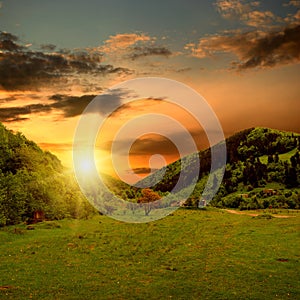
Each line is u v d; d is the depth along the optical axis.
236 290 29.61
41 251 45.69
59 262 39.88
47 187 87.12
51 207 83.50
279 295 28.30
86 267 37.94
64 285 30.91
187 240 55.91
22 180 82.94
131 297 27.75
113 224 77.31
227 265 38.69
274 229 62.91
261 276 34.06
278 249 46.41
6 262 39.31
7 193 75.19
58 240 53.53
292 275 34.38
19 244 49.91
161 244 52.47
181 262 40.72
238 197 192.00
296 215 98.06
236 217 91.31
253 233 59.81
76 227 70.00
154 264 39.75
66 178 103.19
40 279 32.66
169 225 75.56
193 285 31.17
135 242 53.94
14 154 95.31
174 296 28.03
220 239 55.94
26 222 73.75
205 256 43.75
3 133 96.38
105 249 48.03
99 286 30.78
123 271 36.41
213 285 31.16
